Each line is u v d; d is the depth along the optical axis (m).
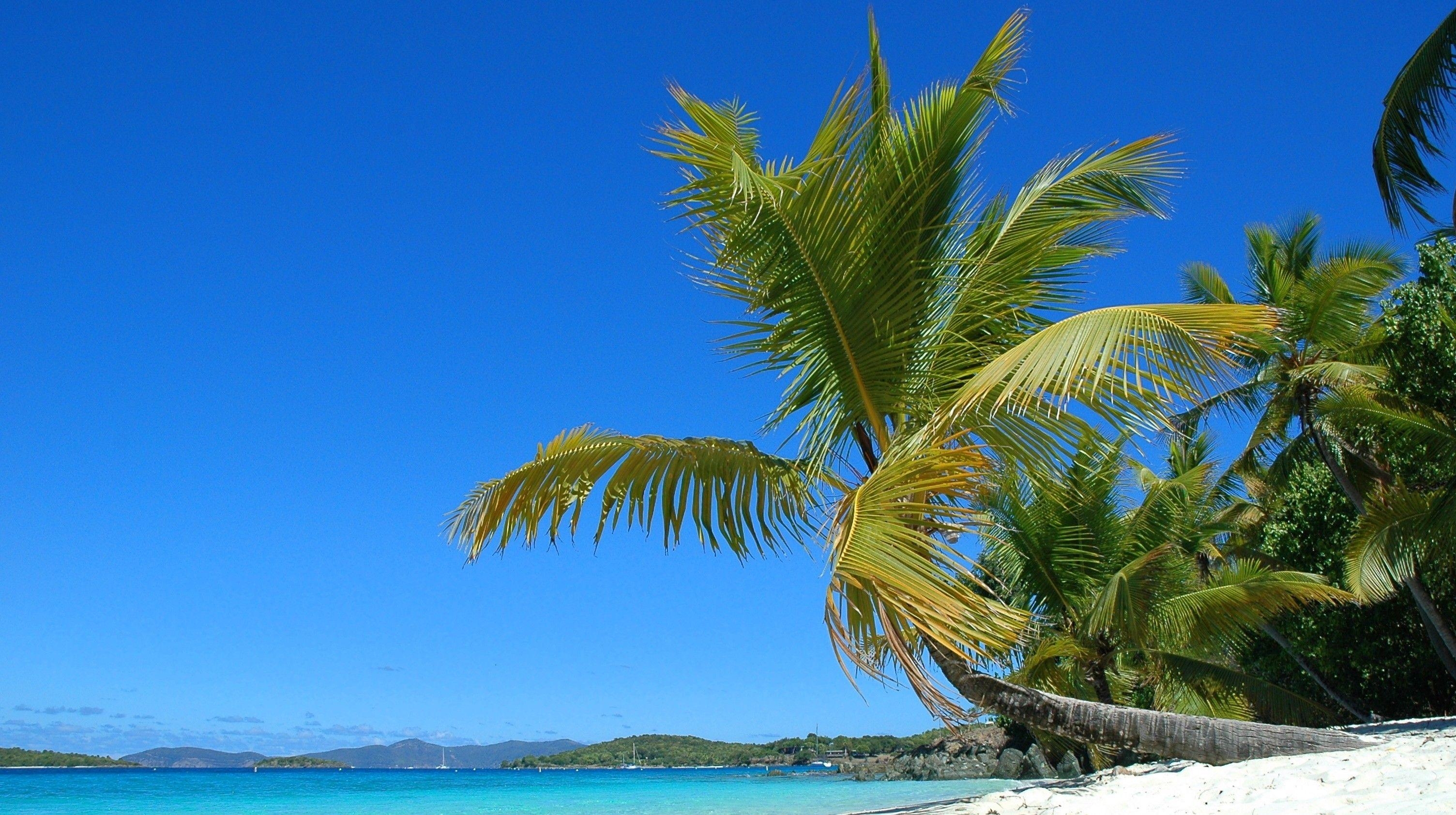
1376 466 16.42
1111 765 12.79
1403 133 13.05
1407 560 11.80
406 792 44.75
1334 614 17.28
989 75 6.50
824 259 6.27
